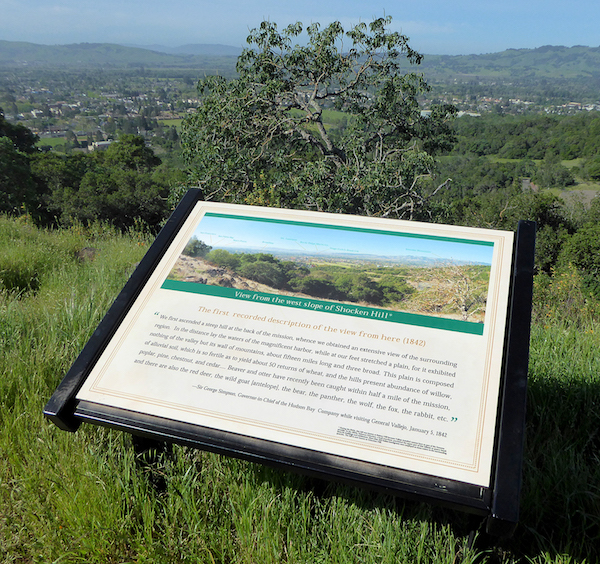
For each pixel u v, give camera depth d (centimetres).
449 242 178
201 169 1252
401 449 130
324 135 1407
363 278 172
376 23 1338
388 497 180
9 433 207
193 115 1303
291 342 157
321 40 1341
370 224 191
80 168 3606
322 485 194
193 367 156
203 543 159
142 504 169
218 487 184
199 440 143
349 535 159
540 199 1792
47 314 316
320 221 197
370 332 155
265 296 172
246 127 1314
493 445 130
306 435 136
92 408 155
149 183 2602
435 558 152
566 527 170
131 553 164
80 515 167
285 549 161
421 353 148
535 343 308
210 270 185
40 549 162
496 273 165
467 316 154
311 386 146
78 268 512
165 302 176
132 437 185
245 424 141
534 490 179
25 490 179
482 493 124
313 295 169
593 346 302
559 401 235
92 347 164
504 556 162
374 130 1541
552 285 593
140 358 161
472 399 137
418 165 1180
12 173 2688
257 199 1086
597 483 183
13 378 243
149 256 190
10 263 480
